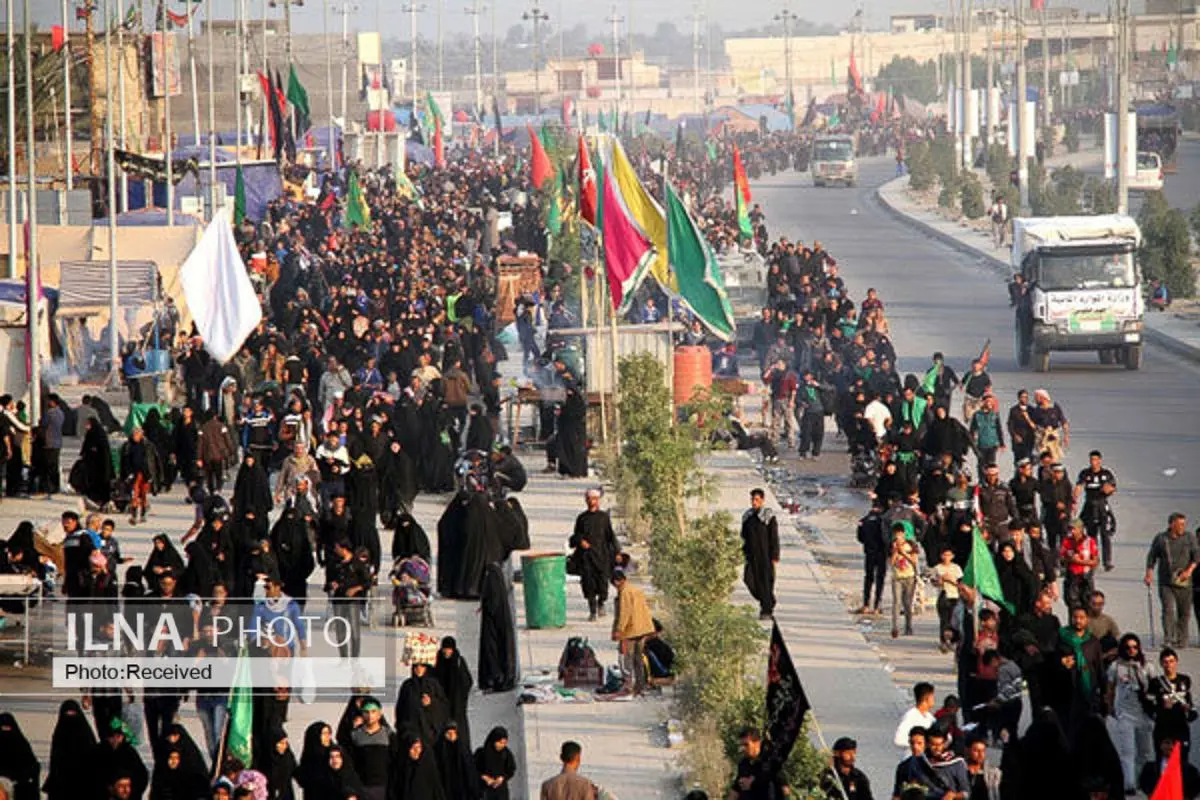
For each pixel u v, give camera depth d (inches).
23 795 1470.2
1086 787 1278.3
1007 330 4473.4
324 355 3073.3
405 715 1496.1
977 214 7381.9
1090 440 3048.7
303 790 1403.8
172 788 1416.1
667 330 3031.5
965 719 1626.5
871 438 2778.1
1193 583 1871.3
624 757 1595.7
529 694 1765.5
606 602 2117.4
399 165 7081.7
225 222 2738.7
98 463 2532.0
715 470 2888.8
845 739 1280.8
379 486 2496.3
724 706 1518.2
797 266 4293.8
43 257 3927.2
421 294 3752.5
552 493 2696.9
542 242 5019.7
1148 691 1519.4
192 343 3115.2
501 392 3376.0
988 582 1742.1
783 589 2159.2
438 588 2150.6
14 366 2925.7
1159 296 4852.4
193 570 1812.3
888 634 1979.6
